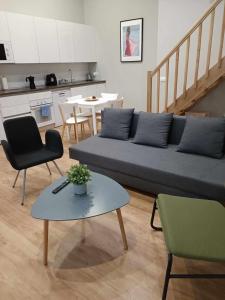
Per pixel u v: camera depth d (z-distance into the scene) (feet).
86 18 19.01
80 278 5.12
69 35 17.11
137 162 7.52
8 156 7.41
